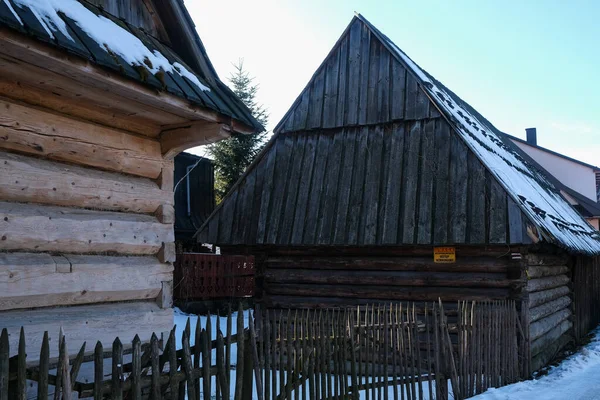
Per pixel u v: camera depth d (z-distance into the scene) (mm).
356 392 6578
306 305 11391
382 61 11883
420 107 11227
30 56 3807
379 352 7121
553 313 12875
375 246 10961
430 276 10586
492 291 10141
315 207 11273
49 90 4578
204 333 4496
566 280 14602
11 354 4121
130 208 5410
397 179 10828
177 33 5797
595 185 30594
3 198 4316
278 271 11703
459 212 10016
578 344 14969
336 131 11883
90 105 4973
